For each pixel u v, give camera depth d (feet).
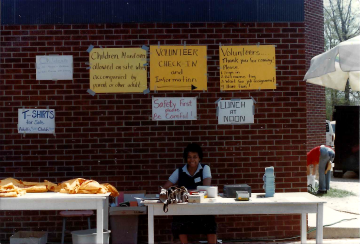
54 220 19.79
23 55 19.74
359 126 39.14
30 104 19.72
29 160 19.71
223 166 19.92
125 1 19.79
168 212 15.56
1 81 19.74
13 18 19.74
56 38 19.75
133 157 19.80
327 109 79.56
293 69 20.10
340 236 20.40
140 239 19.77
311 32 43.29
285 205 15.67
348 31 73.26
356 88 19.70
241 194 15.84
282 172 20.01
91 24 19.79
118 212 18.21
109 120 19.76
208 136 19.89
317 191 31.91
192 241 19.79
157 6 19.83
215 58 19.94
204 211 15.56
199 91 19.89
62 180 19.70
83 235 16.78
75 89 19.75
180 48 19.86
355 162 39.42
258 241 19.81
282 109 20.04
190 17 19.86
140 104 19.81
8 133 19.72
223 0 19.92
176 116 19.88
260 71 20.02
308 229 20.36
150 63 19.83
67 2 19.74
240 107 19.97
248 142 19.98
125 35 19.81
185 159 18.43
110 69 19.80
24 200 15.52
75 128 19.75
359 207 26.73
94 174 19.75
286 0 20.06
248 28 19.99
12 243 17.92
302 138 20.04
